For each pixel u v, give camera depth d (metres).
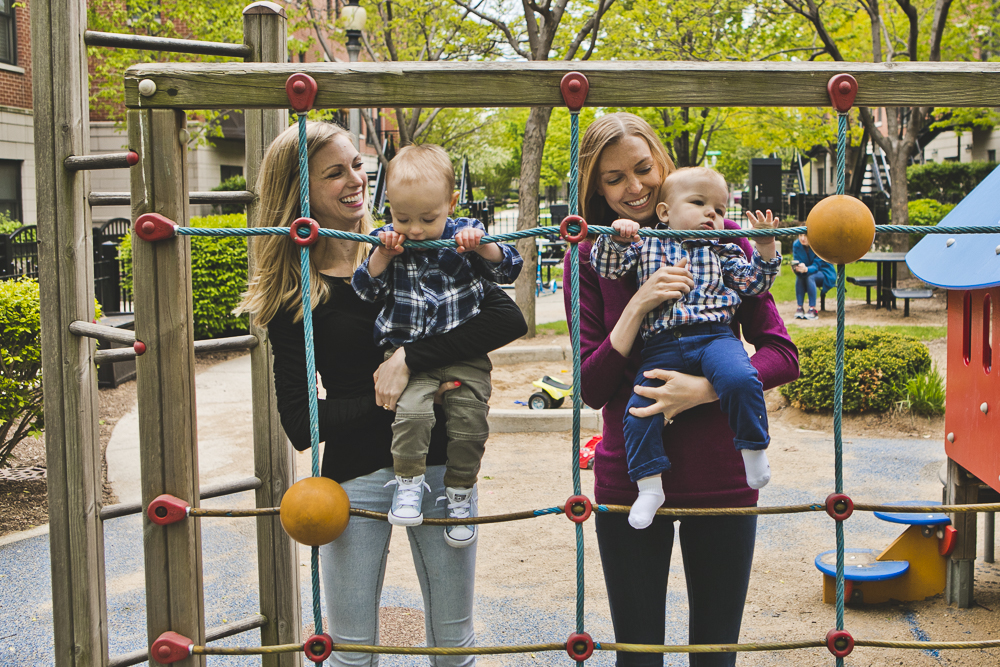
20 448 6.69
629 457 2.17
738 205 31.28
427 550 2.32
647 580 2.33
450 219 2.21
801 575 4.29
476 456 2.26
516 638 3.69
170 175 2.06
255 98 1.99
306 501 1.98
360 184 2.31
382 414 2.22
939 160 32.50
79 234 2.94
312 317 2.22
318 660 2.10
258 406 2.94
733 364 2.10
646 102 1.96
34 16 2.87
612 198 2.29
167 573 2.14
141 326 2.09
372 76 1.96
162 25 13.87
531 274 11.49
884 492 5.59
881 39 15.82
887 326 11.67
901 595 3.94
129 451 6.69
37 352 5.52
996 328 3.40
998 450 3.40
